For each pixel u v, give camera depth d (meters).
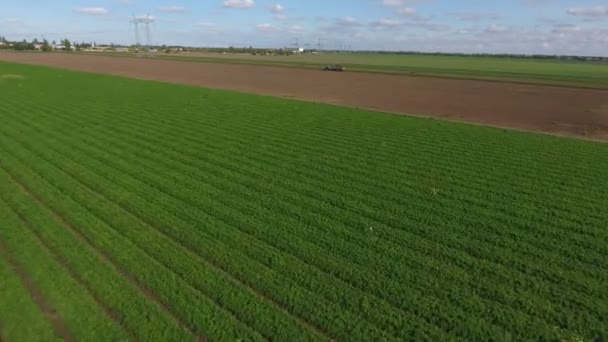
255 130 27.25
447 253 11.77
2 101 35.94
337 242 12.35
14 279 10.12
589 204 15.48
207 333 8.48
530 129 31.81
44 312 9.03
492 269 10.95
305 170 19.17
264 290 9.96
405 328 8.69
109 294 9.65
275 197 15.88
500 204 15.40
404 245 12.23
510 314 9.16
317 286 10.12
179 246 12.06
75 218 13.71
